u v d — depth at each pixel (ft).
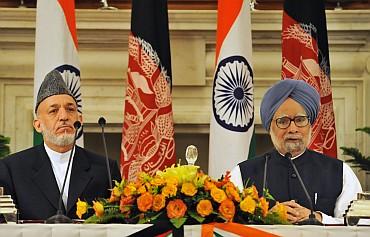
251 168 26.27
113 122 37.29
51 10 32.89
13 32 37.11
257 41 37.42
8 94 37.52
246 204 18.25
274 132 25.95
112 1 37.86
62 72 32.55
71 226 17.42
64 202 25.36
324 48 34.45
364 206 20.17
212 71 37.68
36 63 32.73
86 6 37.65
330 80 35.06
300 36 33.88
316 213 22.89
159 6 34.01
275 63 37.52
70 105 25.99
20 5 37.63
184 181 18.19
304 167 25.96
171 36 37.42
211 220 17.95
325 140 33.88
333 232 17.54
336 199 25.67
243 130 32.73
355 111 37.96
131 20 33.81
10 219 19.86
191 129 37.68
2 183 25.27
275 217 18.86
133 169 32.99
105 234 17.44
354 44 37.91
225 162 32.58
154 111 33.24
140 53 33.45
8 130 37.47
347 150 34.76
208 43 37.60
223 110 32.86
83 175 25.84
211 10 37.35
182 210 17.66
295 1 34.19
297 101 25.70
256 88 37.65
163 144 33.19
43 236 17.33
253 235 17.52
